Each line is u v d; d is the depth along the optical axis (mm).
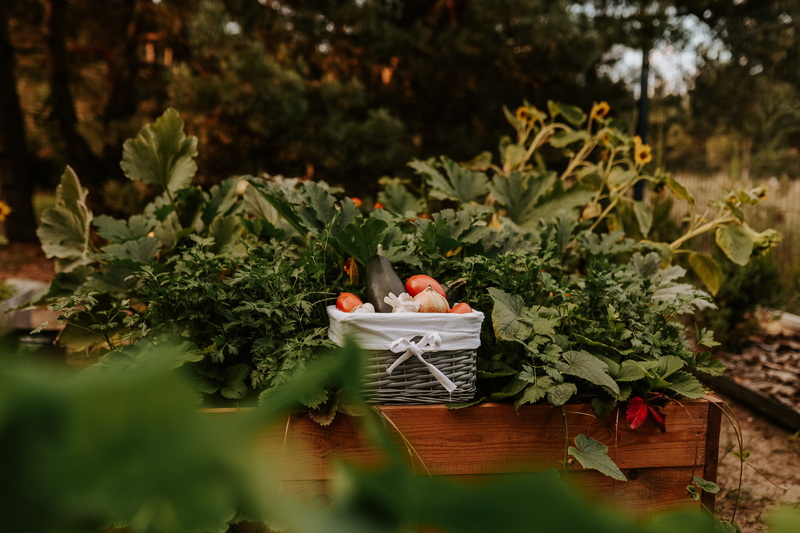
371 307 1733
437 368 1687
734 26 5996
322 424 1547
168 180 2668
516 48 6488
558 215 2633
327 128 5578
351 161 5789
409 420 1666
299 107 5391
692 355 1941
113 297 2160
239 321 1770
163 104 7289
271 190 2172
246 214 2625
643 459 1772
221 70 5605
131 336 1823
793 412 3045
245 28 5898
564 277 2244
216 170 5617
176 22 6180
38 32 10375
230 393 1671
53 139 8664
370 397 1667
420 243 2088
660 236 4535
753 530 2182
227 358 1882
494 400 1761
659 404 1775
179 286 1772
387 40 6105
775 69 5457
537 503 89
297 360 1618
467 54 6324
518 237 2303
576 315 1901
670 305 2012
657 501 1789
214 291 1812
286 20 6137
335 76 6469
